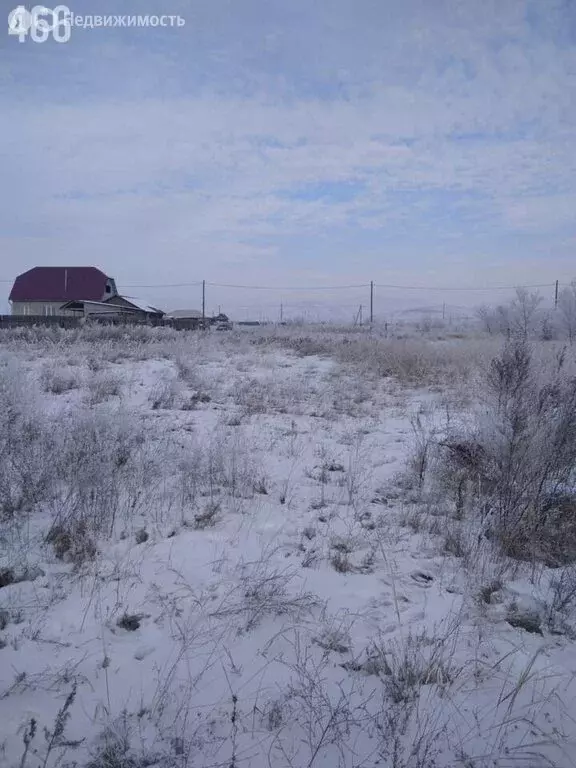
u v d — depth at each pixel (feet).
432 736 8.71
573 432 17.08
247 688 9.64
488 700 9.62
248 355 60.54
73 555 14.16
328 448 25.29
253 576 13.29
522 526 15.60
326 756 8.31
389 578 13.82
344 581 13.60
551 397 17.79
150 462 19.79
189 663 10.26
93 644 10.76
